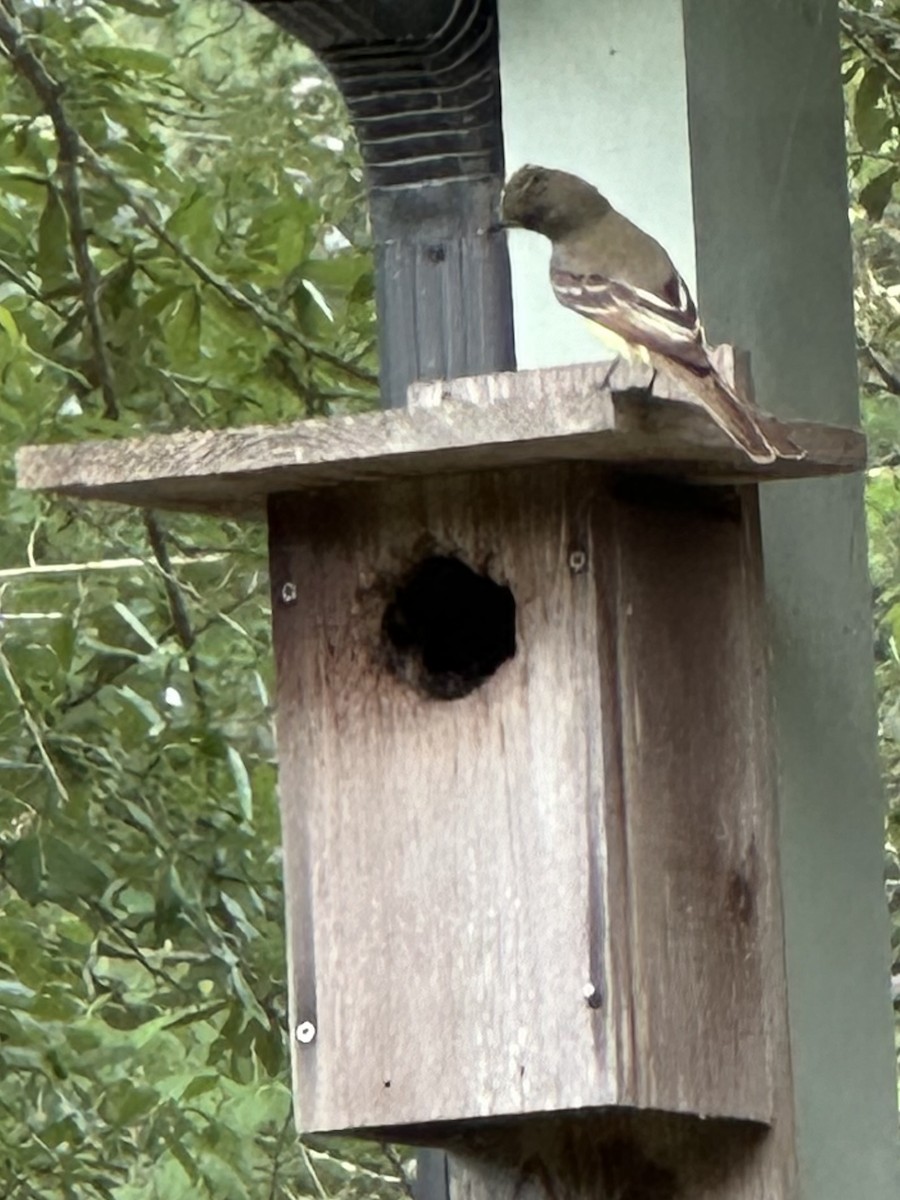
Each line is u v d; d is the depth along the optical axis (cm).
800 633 1135
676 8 1106
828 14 1177
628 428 992
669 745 1073
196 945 1527
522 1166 1110
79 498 1116
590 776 1050
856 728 1153
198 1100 1616
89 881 1492
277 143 1731
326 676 1094
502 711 1065
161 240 1584
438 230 1163
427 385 1019
